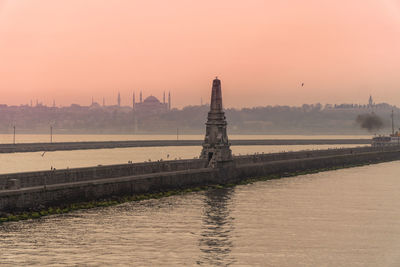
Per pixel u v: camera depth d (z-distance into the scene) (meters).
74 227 94.25
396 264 75.62
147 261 75.81
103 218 102.50
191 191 143.50
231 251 81.62
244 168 173.62
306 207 119.75
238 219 104.88
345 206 121.62
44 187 105.00
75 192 111.69
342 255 80.25
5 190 99.44
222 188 152.75
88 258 76.56
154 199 127.56
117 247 82.31
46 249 80.50
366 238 90.38
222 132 161.62
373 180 180.00
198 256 78.56
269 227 98.06
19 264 73.44
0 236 87.06
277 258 78.19
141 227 95.75
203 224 99.44
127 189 125.25
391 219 106.38
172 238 88.38
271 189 151.75
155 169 145.38
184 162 155.75
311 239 89.44
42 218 100.69
